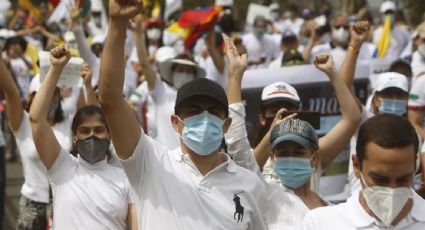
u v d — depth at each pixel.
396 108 10.11
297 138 6.88
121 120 5.80
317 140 7.09
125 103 5.83
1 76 9.36
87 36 22.17
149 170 5.95
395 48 23.06
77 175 7.99
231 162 6.16
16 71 20.52
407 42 23.44
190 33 15.69
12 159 21.72
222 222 5.91
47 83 7.70
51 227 9.39
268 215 6.66
